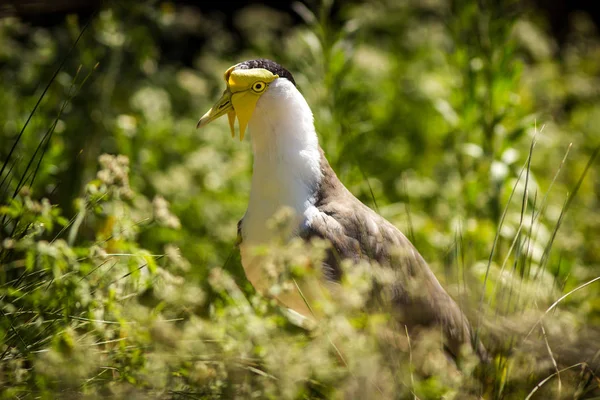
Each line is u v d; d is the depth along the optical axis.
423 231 10.48
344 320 6.00
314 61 11.31
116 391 5.92
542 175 12.81
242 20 16.81
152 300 7.68
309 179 7.58
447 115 11.18
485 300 8.00
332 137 10.22
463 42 10.92
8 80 12.17
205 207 10.94
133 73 12.17
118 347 6.23
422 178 12.80
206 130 13.14
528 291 7.54
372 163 12.67
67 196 9.56
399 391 6.43
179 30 14.91
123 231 6.65
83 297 6.00
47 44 12.46
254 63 7.66
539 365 6.91
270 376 5.93
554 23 20.17
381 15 17.00
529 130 11.12
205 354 6.11
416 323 7.52
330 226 7.45
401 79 15.42
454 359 7.70
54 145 9.36
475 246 9.57
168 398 6.07
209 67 15.23
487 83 10.44
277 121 7.52
